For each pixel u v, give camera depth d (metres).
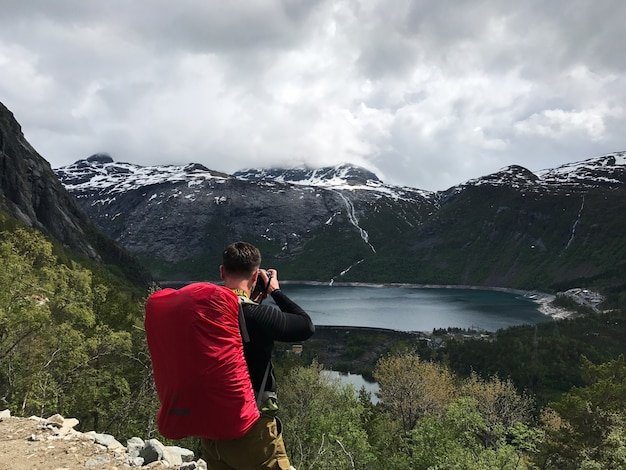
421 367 53.19
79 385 26.84
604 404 34.03
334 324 195.50
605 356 126.31
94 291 35.41
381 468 31.45
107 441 8.23
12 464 6.96
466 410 27.39
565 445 31.20
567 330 159.38
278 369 64.56
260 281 4.11
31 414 23.05
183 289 3.51
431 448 27.80
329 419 28.59
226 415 3.24
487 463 21.47
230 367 3.29
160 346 3.35
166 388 3.34
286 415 36.56
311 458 20.47
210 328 3.28
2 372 24.86
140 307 37.69
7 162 171.12
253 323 3.51
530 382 111.88
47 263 29.59
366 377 119.50
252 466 3.51
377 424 43.28
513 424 40.66
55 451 7.56
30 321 24.41
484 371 120.88
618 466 25.23
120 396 31.17
